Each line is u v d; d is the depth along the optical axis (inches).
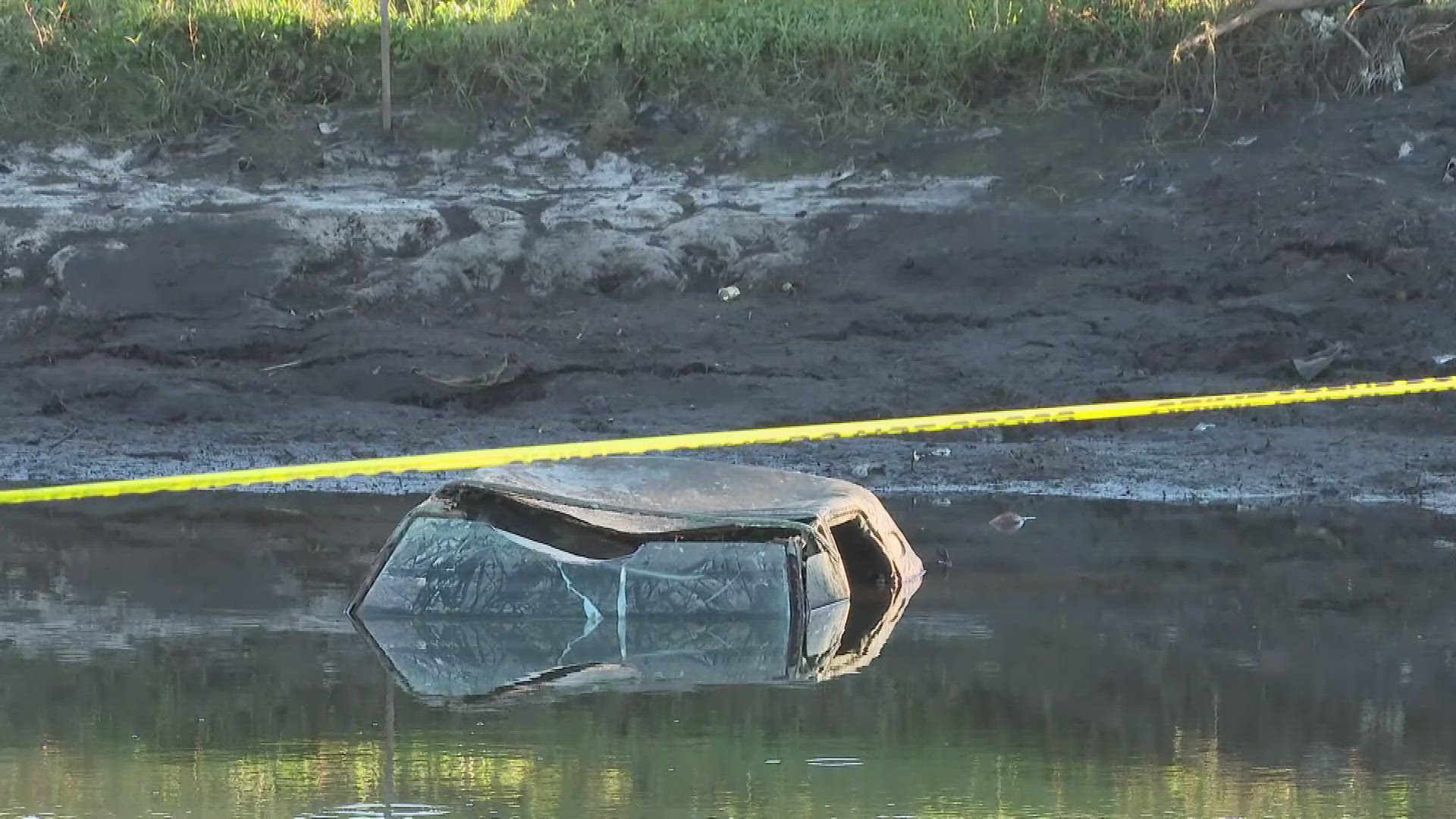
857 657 777.6
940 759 606.2
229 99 2081.7
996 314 1747.0
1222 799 561.6
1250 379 1651.1
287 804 550.0
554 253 1851.6
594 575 870.4
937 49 2085.4
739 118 2049.7
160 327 1744.6
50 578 968.3
